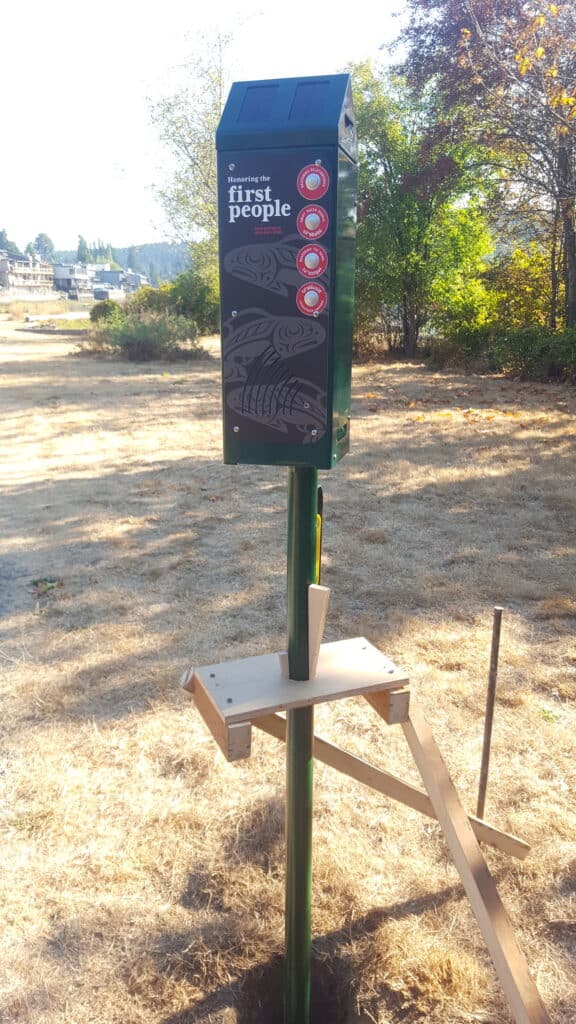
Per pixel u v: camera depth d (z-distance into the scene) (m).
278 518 6.52
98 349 22.02
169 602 4.87
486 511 6.65
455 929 2.46
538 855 2.74
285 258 1.68
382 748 3.37
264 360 1.76
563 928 2.45
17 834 2.86
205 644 4.29
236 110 1.69
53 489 7.48
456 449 8.84
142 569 5.41
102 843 2.81
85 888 2.62
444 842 2.83
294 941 2.15
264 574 5.29
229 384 1.80
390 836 2.85
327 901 2.56
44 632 4.46
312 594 1.88
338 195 1.64
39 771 3.21
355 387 14.52
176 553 5.73
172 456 8.83
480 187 18.16
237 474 7.99
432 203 18.81
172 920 2.49
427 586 5.06
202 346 22.86
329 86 1.68
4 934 2.43
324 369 1.72
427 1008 2.21
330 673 2.02
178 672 3.97
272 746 3.39
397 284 19.80
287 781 2.04
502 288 18.56
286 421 1.78
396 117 19.28
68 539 6.05
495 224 18.42
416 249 19.59
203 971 2.33
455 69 14.68
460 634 4.38
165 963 2.35
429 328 20.58
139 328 20.33
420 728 2.08
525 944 2.40
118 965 2.34
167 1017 2.19
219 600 4.89
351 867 2.70
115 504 6.96
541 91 12.69
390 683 1.99
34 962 2.34
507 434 9.62
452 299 19.08
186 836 2.85
